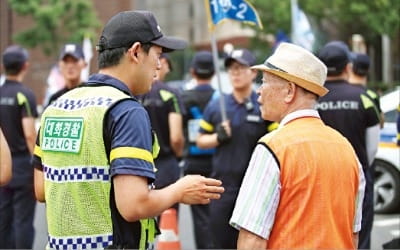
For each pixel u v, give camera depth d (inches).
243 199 162.4
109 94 157.2
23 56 362.3
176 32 2512.3
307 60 169.2
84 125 155.4
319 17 1325.0
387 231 466.6
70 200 156.7
